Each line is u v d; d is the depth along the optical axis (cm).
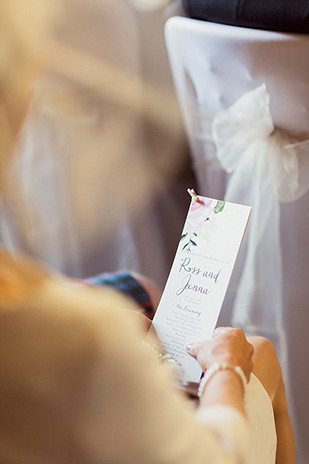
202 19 158
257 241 160
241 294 165
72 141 193
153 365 88
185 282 119
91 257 212
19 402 85
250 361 108
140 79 199
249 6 144
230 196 163
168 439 87
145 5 213
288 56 142
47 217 203
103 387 85
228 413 98
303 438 163
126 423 86
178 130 222
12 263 89
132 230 210
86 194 201
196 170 177
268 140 154
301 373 161
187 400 112
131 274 152
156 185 217
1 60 86
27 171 193
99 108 191
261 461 115
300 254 156
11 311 84
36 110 183
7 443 87
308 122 149
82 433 86
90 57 181
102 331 85
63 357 84
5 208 198
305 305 158
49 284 88
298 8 138
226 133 159
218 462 91
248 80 150
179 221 221
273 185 155
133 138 202
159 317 119
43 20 88
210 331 115
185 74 164
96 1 178
